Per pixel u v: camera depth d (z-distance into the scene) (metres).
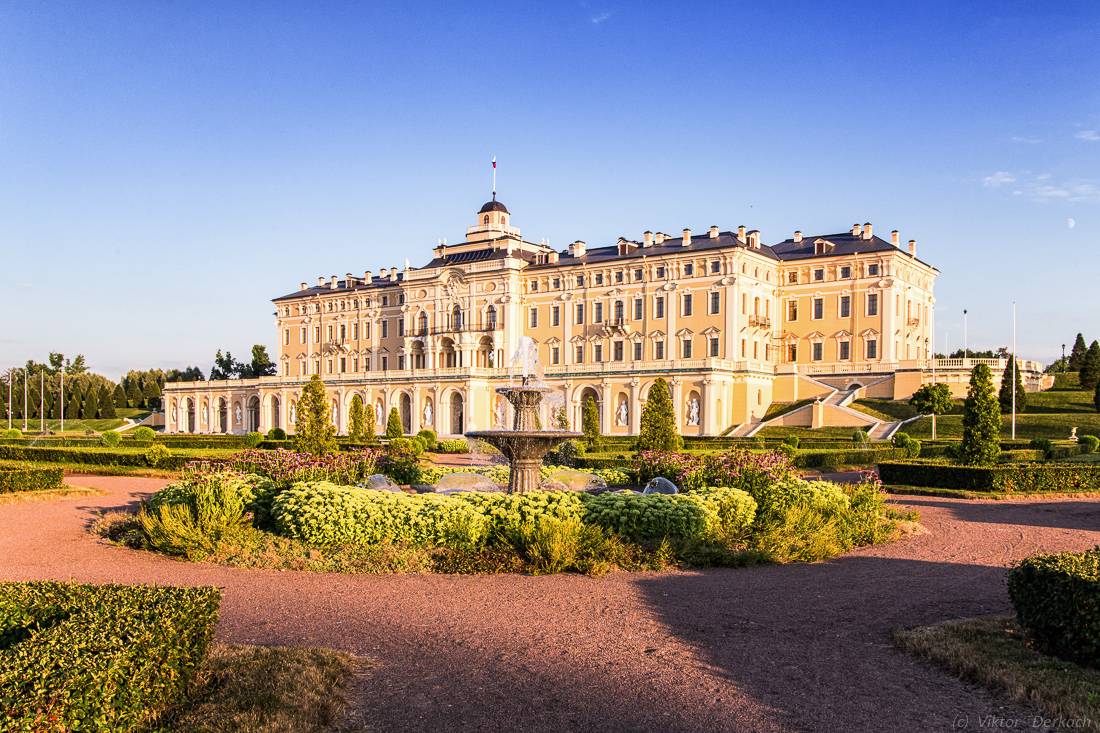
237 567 20.42
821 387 97.25
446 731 10.71
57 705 8.88
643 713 11.24
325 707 11.25
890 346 96.94
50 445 77.12
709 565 20.89
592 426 64.88
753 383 95.44
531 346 36.75
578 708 11.41
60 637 10.14
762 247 108.44
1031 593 13.58
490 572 19.88
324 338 139.00
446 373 109.19
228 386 136.00
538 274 112.50
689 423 93.88
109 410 161.75
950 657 13.06
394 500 22.64
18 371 174.00
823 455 48.88
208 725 10.52
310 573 19.83
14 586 12.36
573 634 14.75
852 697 11.78
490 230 123.75
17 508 31.77
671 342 101.19
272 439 87.62
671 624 15.45
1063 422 79.50
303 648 13.52
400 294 127.88
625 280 105.31
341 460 30.75
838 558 22.16
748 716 11.12
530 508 22.50
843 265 100.81
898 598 17.56
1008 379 85.88
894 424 83.06
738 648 14.00
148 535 23.30
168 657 10.68
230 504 24.11
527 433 26.69
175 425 143.62
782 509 25.22
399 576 19.52
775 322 105.50
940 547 23.88
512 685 12.26
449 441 75.31
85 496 35.84
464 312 117.31
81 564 20.98
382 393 117.06
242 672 12.25
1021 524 28.47
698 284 99.19
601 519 22.55
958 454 42.28
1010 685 11.84
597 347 107.50
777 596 17.72
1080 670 12.38
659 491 29.16
